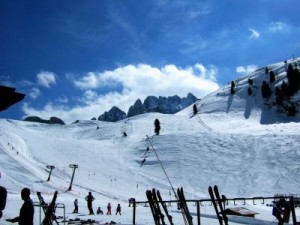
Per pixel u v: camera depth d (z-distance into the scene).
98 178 105.12
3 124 188.12
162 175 116.69
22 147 127.94
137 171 120.25
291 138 129.38
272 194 92.06
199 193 98.12
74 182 92.44
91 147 151.50
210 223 23.12
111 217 25.84
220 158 123.06
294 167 107.50
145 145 149.62
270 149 122.44
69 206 42.38
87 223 18.92
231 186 102.44
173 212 36.59
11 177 76.31
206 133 150.38
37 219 18.92
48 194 64.38
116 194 85.69
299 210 36.81
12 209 26.44
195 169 117.69
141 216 27.77
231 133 146.62
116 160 133.00
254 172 108.56
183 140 145.12
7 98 7.09
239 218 26.31
